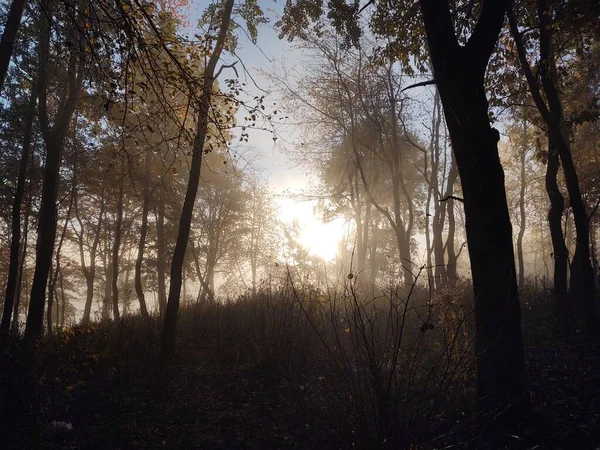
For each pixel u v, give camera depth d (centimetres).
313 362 714
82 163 2280
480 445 479
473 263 566
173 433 583
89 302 3038
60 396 675
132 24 582
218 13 1199
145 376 774
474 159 567
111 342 963
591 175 2325
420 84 667
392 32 1165
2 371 640
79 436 571
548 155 1089
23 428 551
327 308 867
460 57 578
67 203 2831
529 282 1750
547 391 625
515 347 536
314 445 497
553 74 1052
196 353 926
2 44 839
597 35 1013
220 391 703
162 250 2552
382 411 425
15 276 1507
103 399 680
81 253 3053
